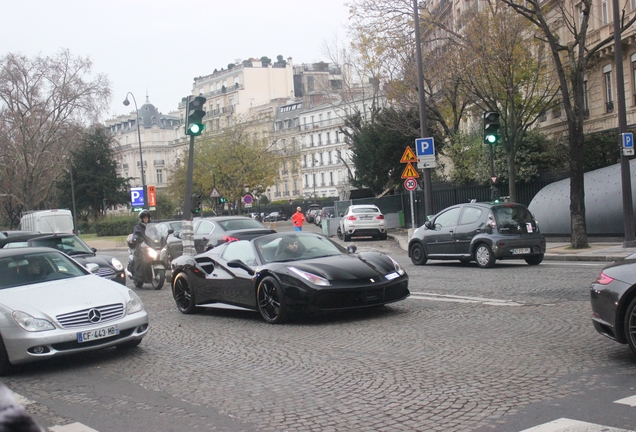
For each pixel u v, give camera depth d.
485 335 8.13
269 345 8.49
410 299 11.58
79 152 82.69
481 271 15.56
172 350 8.69
